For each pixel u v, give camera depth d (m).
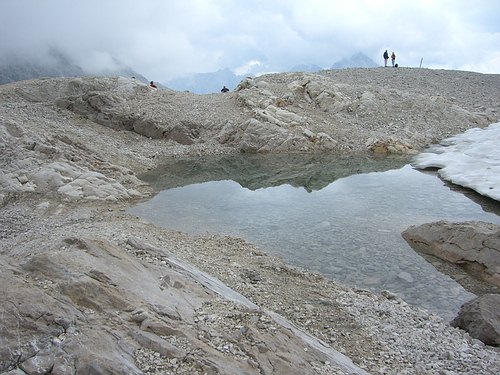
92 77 32.50
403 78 38.78
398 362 7.21
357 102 30.67
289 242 13.19
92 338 5.21
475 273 11.27
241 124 27.09
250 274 10.37
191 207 16.50
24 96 29.19
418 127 28.64
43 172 16.95
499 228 12.04
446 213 15.38
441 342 7.88
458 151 23.88
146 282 7.17
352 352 7.47
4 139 18.97
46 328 5.17
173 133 27.38
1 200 15.08
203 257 11.14
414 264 11.77
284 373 5.74
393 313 8.99
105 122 27.84
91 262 6.99
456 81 39.00
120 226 13.11
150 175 21.56
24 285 5.72
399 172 21.33
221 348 5.92
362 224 14.54
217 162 24.08
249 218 15.27
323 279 10.73
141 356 5.29
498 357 7.44
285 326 7.20
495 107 32.84
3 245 11.04
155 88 33.06
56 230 12.16
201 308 7.10
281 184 19.78
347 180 20.14
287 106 29.66
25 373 4.64
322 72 41.62
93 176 17.75
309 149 26.08
